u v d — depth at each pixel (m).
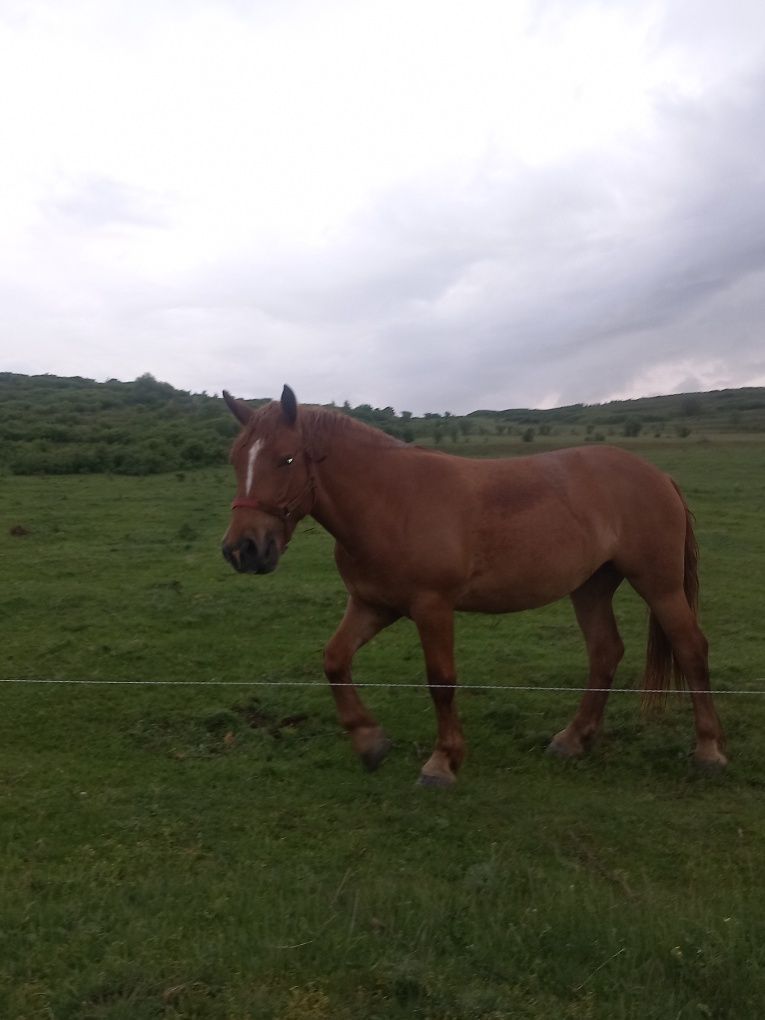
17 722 5.64
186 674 6.75
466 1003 2.59
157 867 3.66
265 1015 2.55
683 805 4.52
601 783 4.85
